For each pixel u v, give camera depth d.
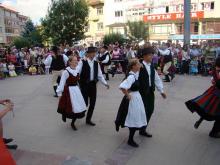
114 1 52.66
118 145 5.69
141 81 5.61
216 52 15.84
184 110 8.22
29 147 5.65
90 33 56.59
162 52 13.54
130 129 5.56
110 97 10.16
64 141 5.95
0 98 10.62
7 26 94.19
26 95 11.12
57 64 10.36
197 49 16.70
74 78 6.48
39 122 7.34
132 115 5.45
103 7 54.75
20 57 19.66
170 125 6.88
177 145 5.66
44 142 5.92
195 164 4.86
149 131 6.46
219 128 5.98
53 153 5.34
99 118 7.55
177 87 11.98
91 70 6.79
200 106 5.92
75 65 6.54
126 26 46.88
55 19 33.69
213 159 5.04
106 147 5.61
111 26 52.22
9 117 7.88
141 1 49.50
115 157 5.16
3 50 20.64
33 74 19.19
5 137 6.23
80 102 6.50
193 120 7.25
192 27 44.94
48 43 37.38
